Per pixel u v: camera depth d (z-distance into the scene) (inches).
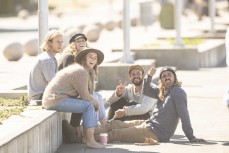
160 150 522.9
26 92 638.5
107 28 2143.2
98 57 551.8
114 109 607.2
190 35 1612.9
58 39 581.6
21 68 1043.9
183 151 518.9
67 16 3415.4
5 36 2015.3
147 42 1462.8
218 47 1409.9
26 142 451.5
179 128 631.8
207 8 2586.1
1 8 3850.9
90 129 532.4
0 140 416.5
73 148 533.3
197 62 1245.7
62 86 530.6
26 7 3964.1
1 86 737.0
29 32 2237.9
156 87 582.6
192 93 908.6
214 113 733.9
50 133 512.4
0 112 524.7
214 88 964.6
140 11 1894.7
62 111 534.6
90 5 4680.1
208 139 572.7
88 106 529.7
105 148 531.5
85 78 526.9
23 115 512.4
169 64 1244.5
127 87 607.5
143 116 592.4
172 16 1959.9
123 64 953.5
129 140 560.1
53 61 582.6
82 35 582.9
